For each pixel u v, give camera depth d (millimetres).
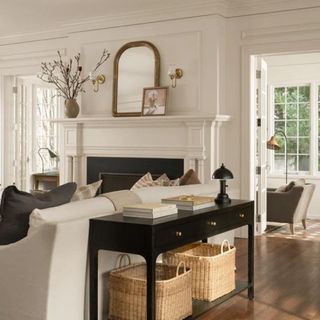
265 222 6953
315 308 3742
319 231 7406
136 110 6855
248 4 6199
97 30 7156
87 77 7238
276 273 4727
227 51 6430
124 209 3107
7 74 8320
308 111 8984
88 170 7246
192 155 6312
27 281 2844
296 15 5992
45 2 6379
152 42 6715
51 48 7816
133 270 3385
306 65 8883
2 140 8508
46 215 2867
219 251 3955
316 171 8930
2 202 3051
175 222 2990
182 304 3211
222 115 6184
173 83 6559
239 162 6418
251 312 3650
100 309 3221
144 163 6785
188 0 6191
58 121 7270
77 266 2975
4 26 7613
